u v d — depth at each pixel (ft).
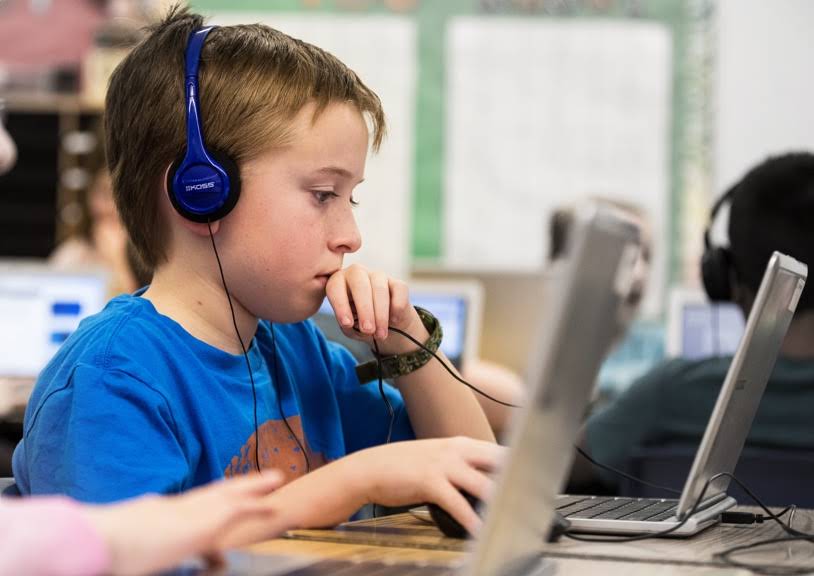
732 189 5.83
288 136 3.56
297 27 17.74
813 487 5.50
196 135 3.55
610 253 2.08
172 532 1.89
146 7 16.83
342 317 3.71
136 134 3.71
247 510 2.02
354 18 17.72
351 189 3.76
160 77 3.68
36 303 9.75
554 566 2.59
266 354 4.12
